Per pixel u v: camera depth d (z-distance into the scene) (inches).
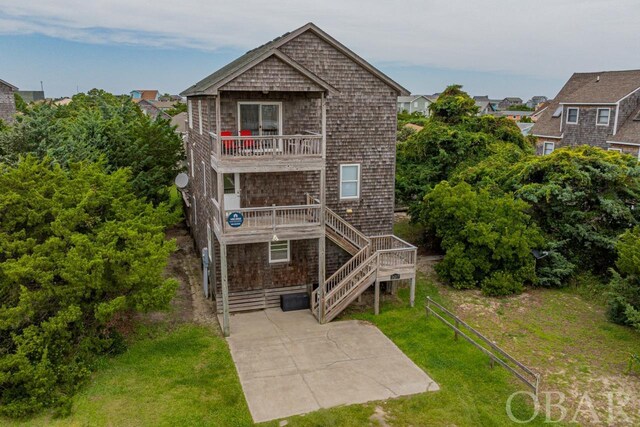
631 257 566.6
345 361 509.0
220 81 524.7
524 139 1012.5
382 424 402.6
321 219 589.3
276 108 636.7
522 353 523.2
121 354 507.2
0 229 490.9
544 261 729.0
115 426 394.0
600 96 1226.0
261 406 427.5
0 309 433.1
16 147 743.1
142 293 498.6
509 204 717.3
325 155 608.4
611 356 517.7
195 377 471.5
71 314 451.5
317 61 642.8
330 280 652.7
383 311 638.5
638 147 1105.4
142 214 642.8
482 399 439.5
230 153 582.6
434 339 555.5
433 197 771.4
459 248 709.9
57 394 426.6
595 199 743.1
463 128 965.8
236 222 562.9
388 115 682.8
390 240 707.4
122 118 1160.2
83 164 632.4
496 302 665.0
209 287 679.1
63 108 1692.9
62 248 494.9
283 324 604.1
